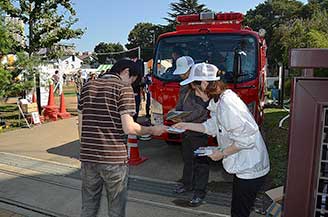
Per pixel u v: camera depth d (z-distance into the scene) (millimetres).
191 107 3801
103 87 2646
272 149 6188
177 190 4273
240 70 4832
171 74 5266
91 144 2664
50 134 8258
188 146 4141
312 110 965
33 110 9523
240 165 2488
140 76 2859
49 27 11008
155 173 5125
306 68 979
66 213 3787
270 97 15289
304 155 979
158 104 5332
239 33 5098
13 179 4906
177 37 5375
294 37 19422
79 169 5348
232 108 2348
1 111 12188
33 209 3889
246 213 2596
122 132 2670
